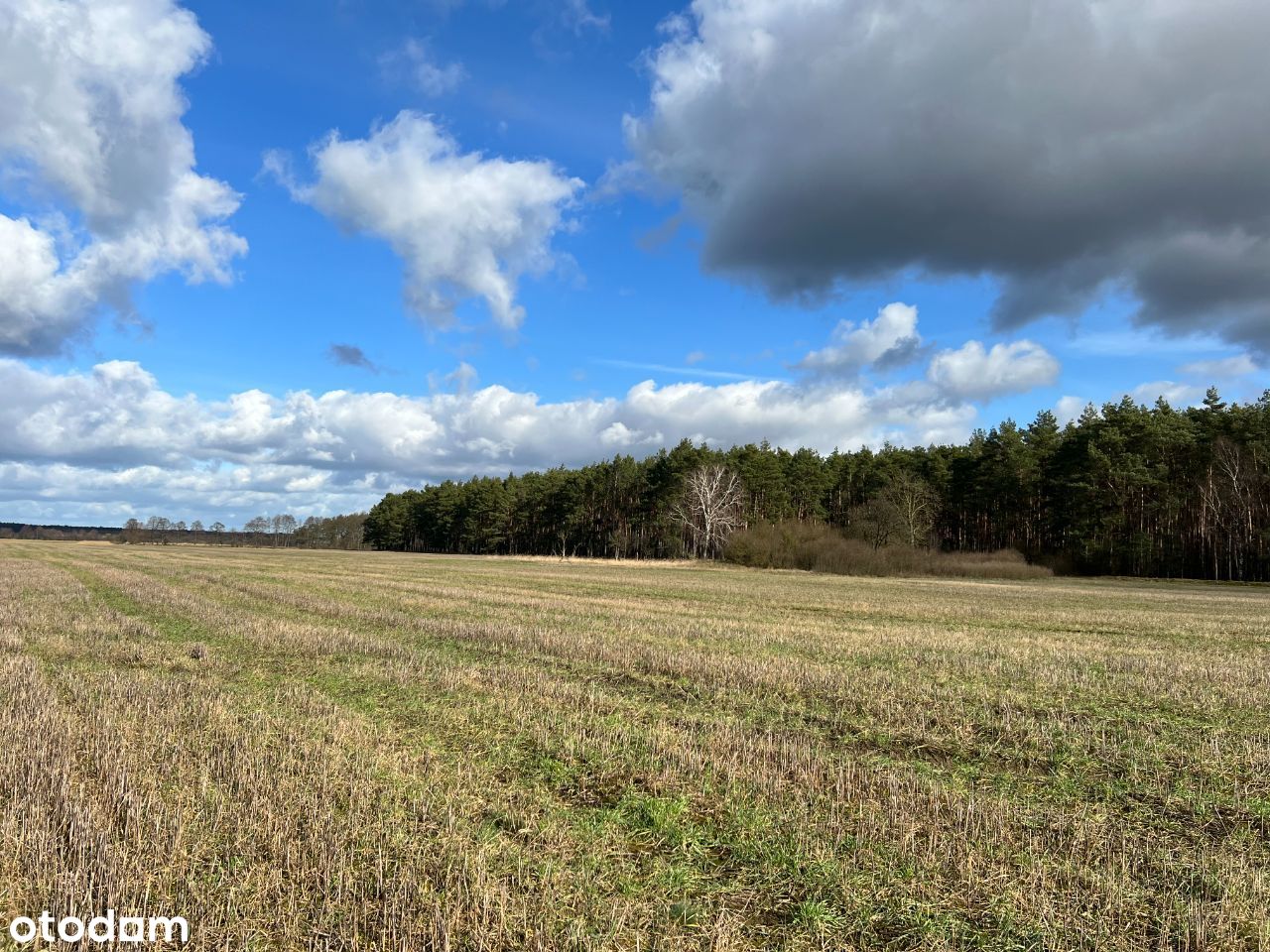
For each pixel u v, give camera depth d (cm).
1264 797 831
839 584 5047
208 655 1578
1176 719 1191
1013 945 522
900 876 614
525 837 682
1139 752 995
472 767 865
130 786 739
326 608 2550
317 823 663
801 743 1016
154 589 3184
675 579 5134
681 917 550
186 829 661
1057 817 752
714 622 2408
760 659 1652
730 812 741
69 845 620
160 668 1454
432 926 514
